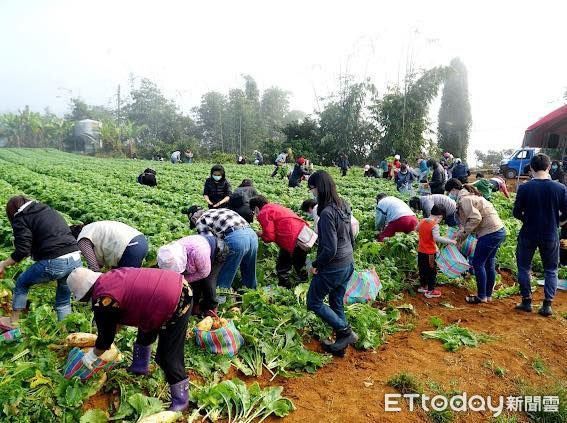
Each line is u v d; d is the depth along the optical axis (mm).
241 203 8516
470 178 32406
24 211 4922
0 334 4953
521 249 6816
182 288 4000
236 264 6363
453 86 55062
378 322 5930
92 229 5387
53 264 4969
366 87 47625
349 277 5363
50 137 79125
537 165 6613
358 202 15844
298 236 6895
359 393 4613
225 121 69812
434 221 7168
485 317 6586
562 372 5148
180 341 4102
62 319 5285
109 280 3822
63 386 4125
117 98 83750
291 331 5535
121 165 37062
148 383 4422
